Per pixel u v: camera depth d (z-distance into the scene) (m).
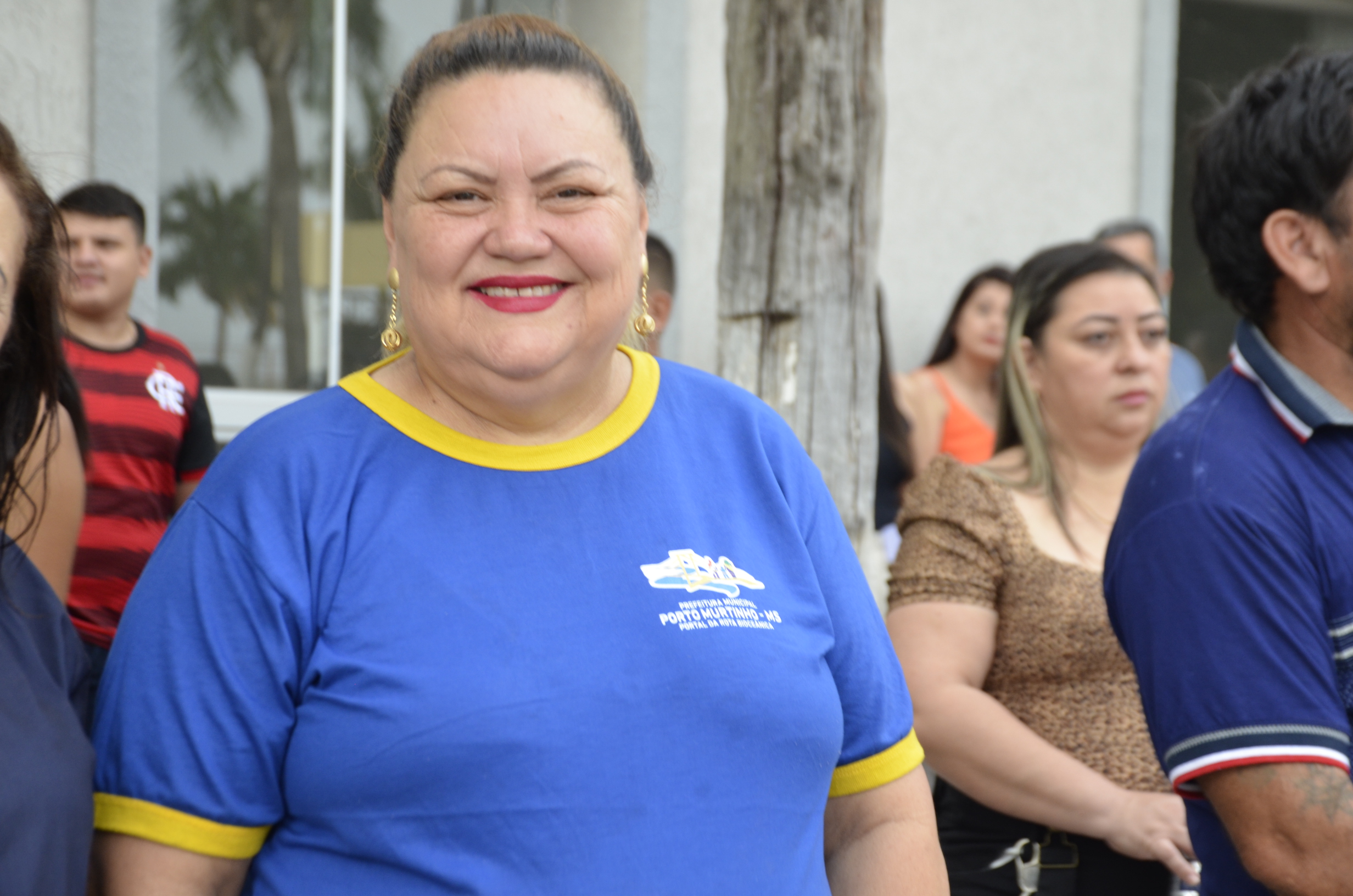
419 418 1.36
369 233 4.96
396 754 1.22
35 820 1.18
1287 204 1.62
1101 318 2.36
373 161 1.52
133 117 4.50
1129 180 6.06
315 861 1.27
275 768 1.28
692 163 5.09
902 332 5.69
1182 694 1.55
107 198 3.60
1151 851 1.99
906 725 1.52
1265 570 1.53
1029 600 2.18
